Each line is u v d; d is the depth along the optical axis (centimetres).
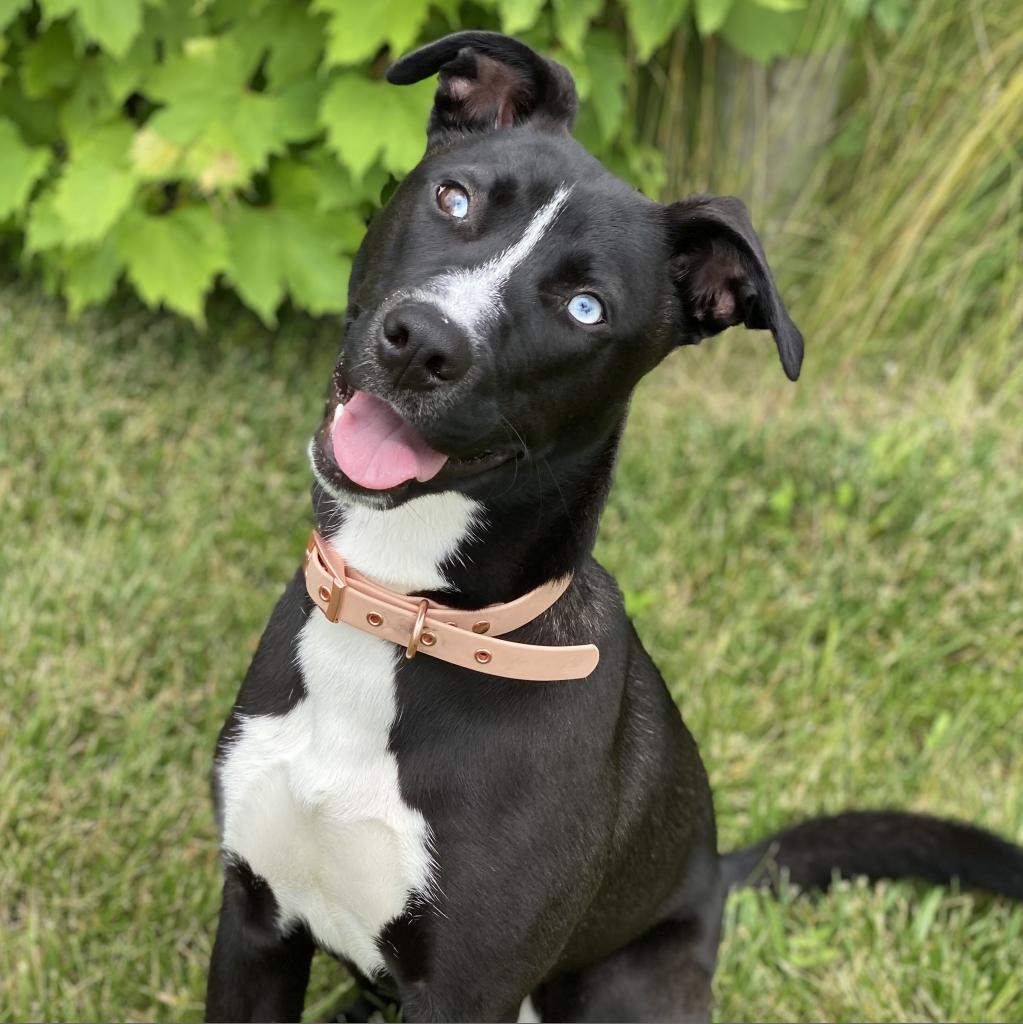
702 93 522
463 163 231
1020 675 410
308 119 437
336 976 315
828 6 490
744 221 234
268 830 246
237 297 500
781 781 369
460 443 217
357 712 238
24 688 345
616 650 254
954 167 506
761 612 420
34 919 297
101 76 451
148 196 459
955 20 517
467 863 235
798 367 221
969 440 497
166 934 307
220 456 434
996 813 372
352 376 217
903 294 527
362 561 237
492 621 236
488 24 450
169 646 368
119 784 327
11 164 444
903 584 435
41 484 411
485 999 244
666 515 450
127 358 465
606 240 226
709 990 292
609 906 269
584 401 230
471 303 214
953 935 337
